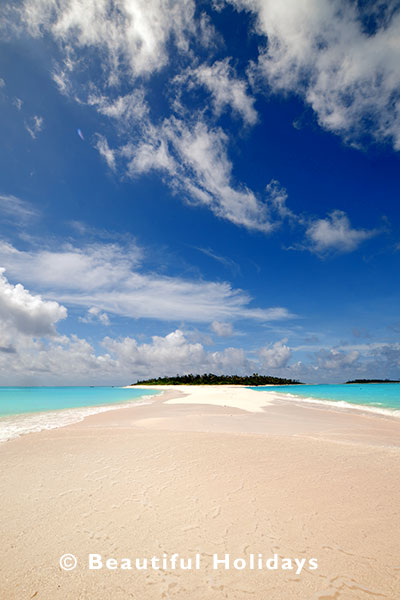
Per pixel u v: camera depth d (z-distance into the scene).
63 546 4.14
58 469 7.05
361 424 13.39
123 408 22.41
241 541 4.21
